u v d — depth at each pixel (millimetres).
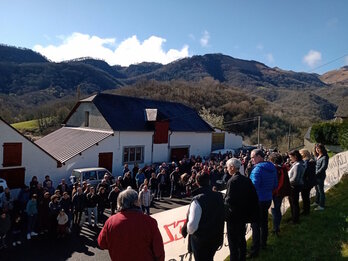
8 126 15914
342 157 11922
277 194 6129
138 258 3164
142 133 24172
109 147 21766
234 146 36844
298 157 6773
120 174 22547
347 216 6723
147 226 3270
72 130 25375
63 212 10719
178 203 15664
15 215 10742
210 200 3795
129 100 27391
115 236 3205
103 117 23250
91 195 11688
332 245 5430
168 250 5902
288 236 6070
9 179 16062
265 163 5402
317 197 8031
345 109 33844
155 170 19922
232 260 4555
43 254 9312
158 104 29922
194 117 31828
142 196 12844
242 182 4473
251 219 4492
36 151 17109
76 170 16484
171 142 26844
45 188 12812
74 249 9734
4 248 9734
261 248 5605
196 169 19000
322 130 27000
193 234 3816
